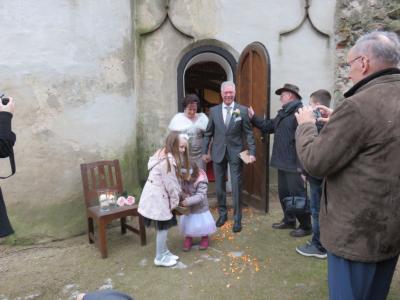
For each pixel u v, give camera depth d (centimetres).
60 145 400
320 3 543
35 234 393
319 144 171
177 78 518
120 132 451
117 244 398
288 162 402
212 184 595
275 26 534
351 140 164
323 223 185
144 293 299
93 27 413
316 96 344
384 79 168
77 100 407
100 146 429
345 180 172
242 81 506
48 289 310
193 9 507
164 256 345
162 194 331
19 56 373
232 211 494
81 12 402
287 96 408
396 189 162
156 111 516
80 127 412
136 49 498
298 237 402
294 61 547
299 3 536
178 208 344
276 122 414
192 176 366
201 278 320
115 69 440
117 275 330
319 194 344
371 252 168
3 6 363
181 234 400
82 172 396
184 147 343
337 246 175
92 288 309
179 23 505
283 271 328
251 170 501
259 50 453
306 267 334
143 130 514
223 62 547
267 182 470
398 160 159
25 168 385
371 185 164
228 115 427
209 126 443
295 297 287
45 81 387
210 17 513
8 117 214
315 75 557
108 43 429
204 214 370
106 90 431
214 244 389
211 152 450
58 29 389
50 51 387
